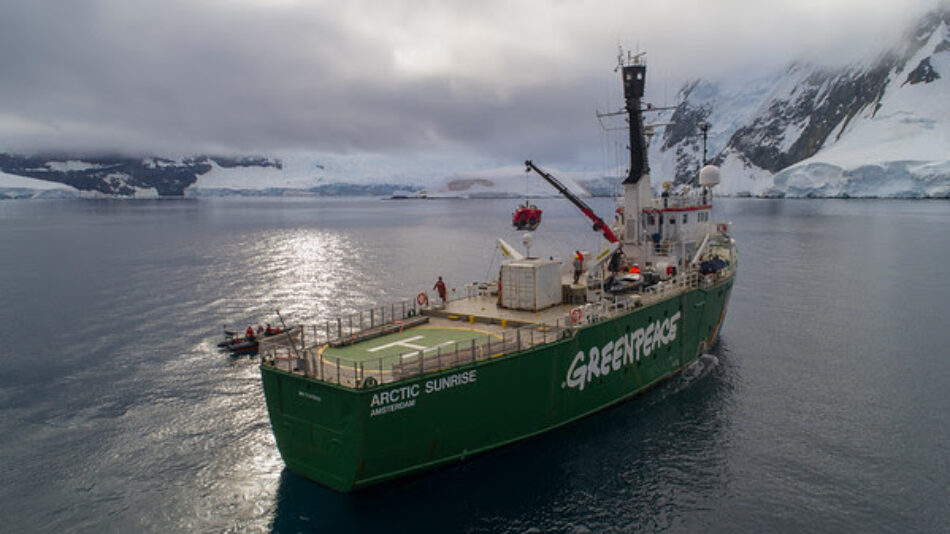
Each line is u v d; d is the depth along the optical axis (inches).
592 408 1248.2
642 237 1648.6
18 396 1462.8
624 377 1310.3
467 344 1127.6
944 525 900.6
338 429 930.7
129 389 1502.2
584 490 1003.9
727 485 1016.9
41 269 3545.8
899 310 2209.6
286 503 981.8
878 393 1400.1
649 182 1668.3
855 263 3383.4
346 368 1005.8
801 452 1122.0
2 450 1183.6
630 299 1323.8
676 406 1326.3
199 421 1307.8
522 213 1428.4
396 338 1193.4
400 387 925.2
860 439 1170.6
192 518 952.3
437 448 1001.5
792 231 5349.4
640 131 1605.6
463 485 1016.9
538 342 1115.9
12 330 2084.2
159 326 2134.6
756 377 1508.4
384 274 3240.7
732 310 2242.9
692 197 1759.4
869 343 1796.3
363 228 6894.7
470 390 1010.1
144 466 1117.1
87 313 2342.5
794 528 901.2
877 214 7426.2
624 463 1085.1
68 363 1713.8
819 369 1567.4
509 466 1073.5
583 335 1167.6
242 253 4335.6
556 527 913.5
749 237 4879.4
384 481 982.4
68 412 1363.2
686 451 1127.0
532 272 1315.2
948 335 1870.1
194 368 1659.7
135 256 4178.2
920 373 1529.3
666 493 995.9
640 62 1563.7
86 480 1071.0
